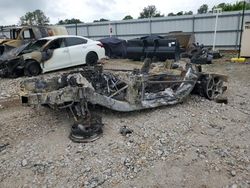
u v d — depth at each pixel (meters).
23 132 4.19
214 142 3.75
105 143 3.71
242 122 4.53
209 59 12.09
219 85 5.96
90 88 4.10
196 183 2.86
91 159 3.32
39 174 3.06
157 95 5.11
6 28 15.75
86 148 3.58
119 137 3.89
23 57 8.58
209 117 4.71
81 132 3.78
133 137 3.87
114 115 4.76
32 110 5.19
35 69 8.80
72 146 3.65
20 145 3.75
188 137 3.89
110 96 4.57
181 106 5.27
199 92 5.86
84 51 10.09
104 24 21.61
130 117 4.67
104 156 3.38
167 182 2.88
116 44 14.82
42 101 4.00
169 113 4.85
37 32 11.46
